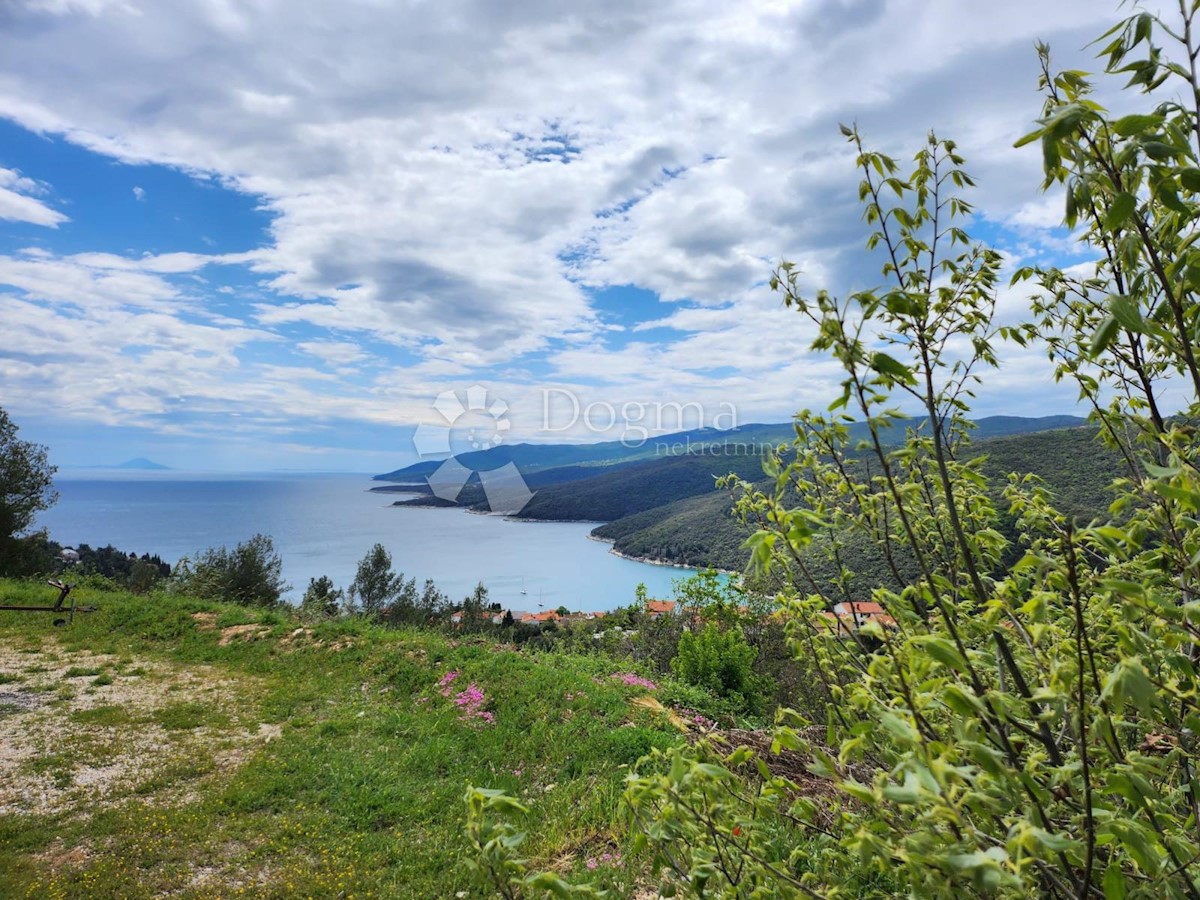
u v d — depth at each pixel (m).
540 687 9.96
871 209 1.91
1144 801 1.20
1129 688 1.10
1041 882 1.47
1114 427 2.17
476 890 5.20
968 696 1.25
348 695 10.23
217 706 9.56
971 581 1.78
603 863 4.84
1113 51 1.50
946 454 2.12
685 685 11.10
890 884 2.17
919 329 1.77
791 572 2.35
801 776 4.43
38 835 5.86
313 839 6.08
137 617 14.02
